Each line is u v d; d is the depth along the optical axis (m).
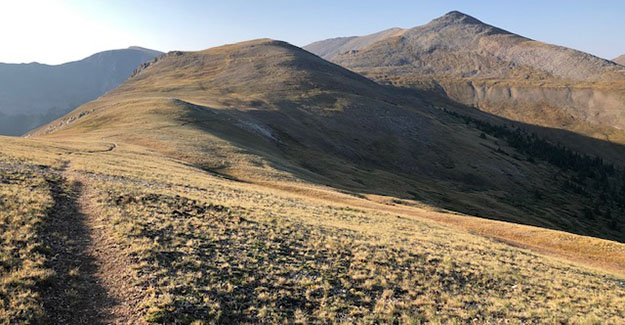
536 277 24.52
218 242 21.27
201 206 28.38
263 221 27.47
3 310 11.83
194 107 108.25
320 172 94.81
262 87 187.75
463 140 180.62
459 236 36.31
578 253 43.00
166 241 19.70
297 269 19.31
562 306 19.36
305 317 14.91
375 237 28.72
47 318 12.11
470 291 20.23
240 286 16.50
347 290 18.08
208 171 55.97
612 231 128.88
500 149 194.88
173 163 52.41
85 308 13.09
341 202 50.72
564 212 136.38
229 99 153.12
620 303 21.02
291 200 41.81
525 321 16.91
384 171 122.88
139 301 13.90
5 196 21.88
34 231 17.77
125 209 23.73
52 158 39.12
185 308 13.88
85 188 28.23
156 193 29.30
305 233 26.30
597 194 182.00
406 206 62.28
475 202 111.62
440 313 16.94
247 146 85.38
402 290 19.08
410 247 27.09
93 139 65.56
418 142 160.62
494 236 43.38
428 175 139.62
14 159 33.66
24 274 13.95
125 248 17.89
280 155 95.75
